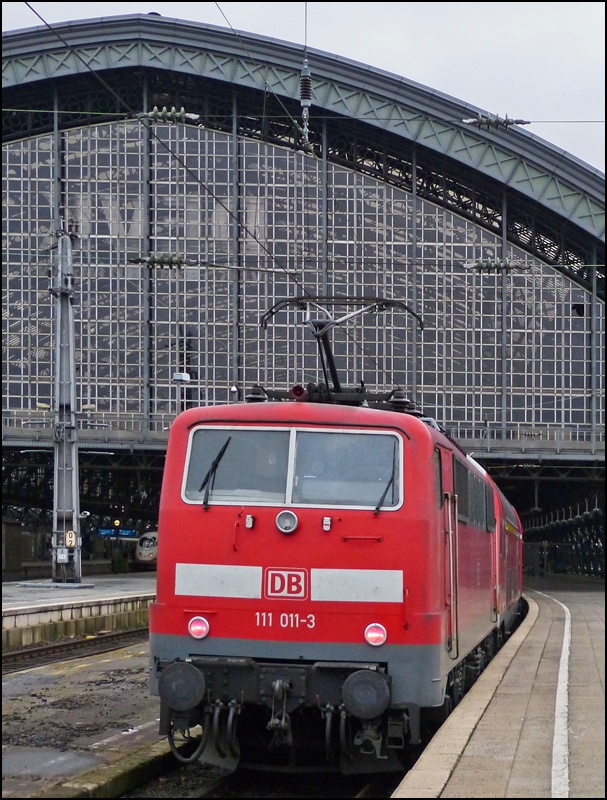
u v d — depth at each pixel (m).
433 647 10.44
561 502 81.75
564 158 63.19
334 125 63.84
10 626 23.09
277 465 10.91
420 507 10.66
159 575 10.84
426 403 60.22
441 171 65.25
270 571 10.56
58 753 10.73
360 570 10.49
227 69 63.25
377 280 61.53
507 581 26.53
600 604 43.72
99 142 61.88
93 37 62.94
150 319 60.06
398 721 10.41
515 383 60.94
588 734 10.73
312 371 60.16
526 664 18.11
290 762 11.09
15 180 61.59
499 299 61.56
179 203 61.34
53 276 34.84
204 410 11.24
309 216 61.78
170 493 10.97
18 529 47.41
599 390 60.91
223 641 10.55
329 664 10.27
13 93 63.88
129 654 21.55
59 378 34.66
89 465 60.25
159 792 10.20
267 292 60.69
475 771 8.99
